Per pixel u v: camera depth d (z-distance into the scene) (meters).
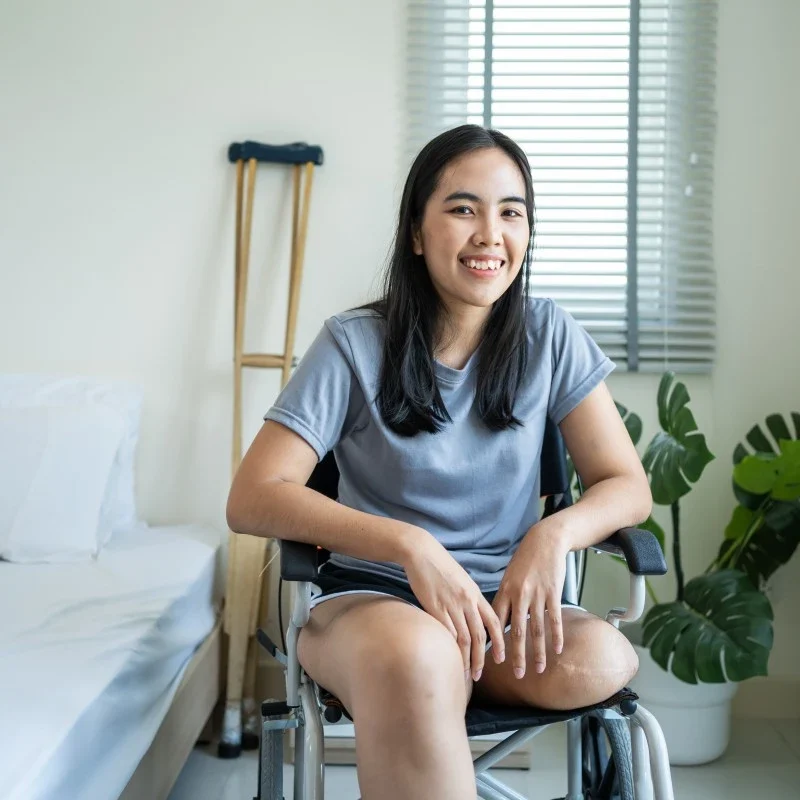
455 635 1.22
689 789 2.18
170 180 2.60
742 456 2.44
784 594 2.58
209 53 2.58
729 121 2.57
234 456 2.51
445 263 1.39
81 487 2.25
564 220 2.59
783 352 2.58
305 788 1.22
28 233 2.61
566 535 1.33
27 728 1.23
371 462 1.45
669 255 2.58
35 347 2.62
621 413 2.31
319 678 1.29
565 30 2.59
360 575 1.42
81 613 1.77
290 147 2.52
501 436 1.44
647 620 2.21
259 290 2.61
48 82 2.59
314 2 2.57
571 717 1.28
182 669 2.00
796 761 2.33
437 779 1.07
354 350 1.44
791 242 2.57
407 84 2.58
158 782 1.76
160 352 2.62
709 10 2.56
